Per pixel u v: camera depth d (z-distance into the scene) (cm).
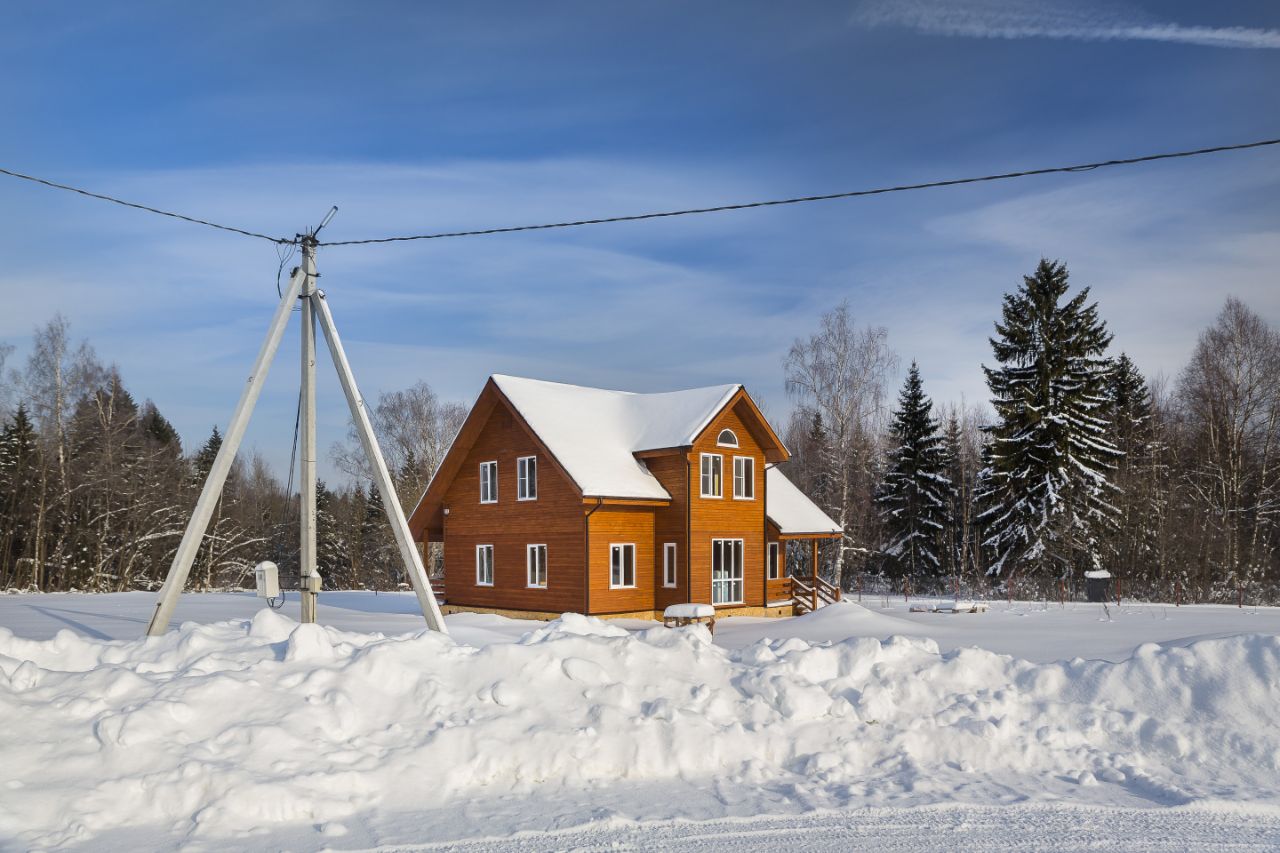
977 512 5256
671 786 779
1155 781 784
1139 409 5678
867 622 2244
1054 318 4419
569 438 2945
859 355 4288
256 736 773
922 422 5328
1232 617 2720
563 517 2833
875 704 923
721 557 3027
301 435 1443
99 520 4988
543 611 2878
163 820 680
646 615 2922
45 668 927
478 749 794
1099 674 961
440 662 942
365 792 732
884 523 5375
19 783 696
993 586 4253
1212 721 874
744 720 895
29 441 4906
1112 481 4600
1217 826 684
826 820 693
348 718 832
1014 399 4497
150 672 978
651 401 3275
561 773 792
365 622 2333
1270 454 4931
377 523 6253
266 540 5812
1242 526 4784
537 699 884
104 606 2739
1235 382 4909
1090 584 3722
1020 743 859
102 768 727
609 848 631
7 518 4822
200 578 5581
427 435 6025
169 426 7600
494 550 3064
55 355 4616
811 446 6147
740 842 643
